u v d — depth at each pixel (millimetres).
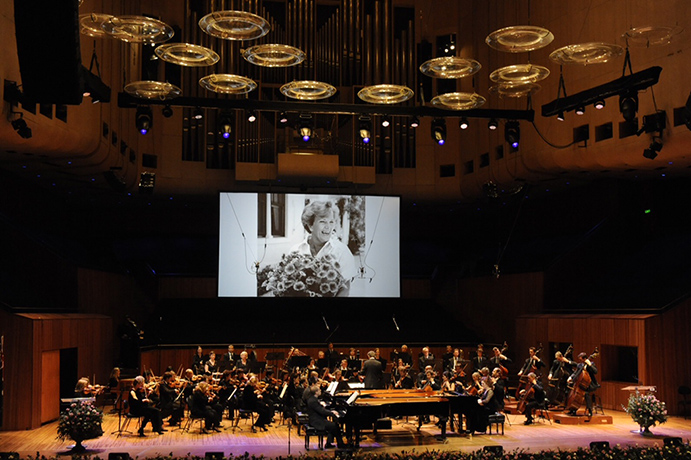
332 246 21375
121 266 22719
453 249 25859
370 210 21672
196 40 20703
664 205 20219
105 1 16328
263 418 14000
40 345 13859
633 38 9805
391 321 22719
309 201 21453
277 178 21141
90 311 17922
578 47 9578
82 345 15852
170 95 11250
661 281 17641
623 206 20156
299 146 21359
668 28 9422
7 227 16250
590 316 17391
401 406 11938
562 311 18797
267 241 21109
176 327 21250
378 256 21562
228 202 21031
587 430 13758
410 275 25109
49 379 14469
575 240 20812
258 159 21156
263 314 23250
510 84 11070
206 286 23562
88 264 18578
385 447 11891
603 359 17047
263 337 21266
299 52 9859
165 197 22250
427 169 22422
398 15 22828
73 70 4367
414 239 25922
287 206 21328
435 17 22469
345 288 21297
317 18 22516
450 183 22328
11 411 13523
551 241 22328
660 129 14578
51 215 21453
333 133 21766
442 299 25141
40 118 13219
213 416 13797
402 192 22344
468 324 23516
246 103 13703
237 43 21094
